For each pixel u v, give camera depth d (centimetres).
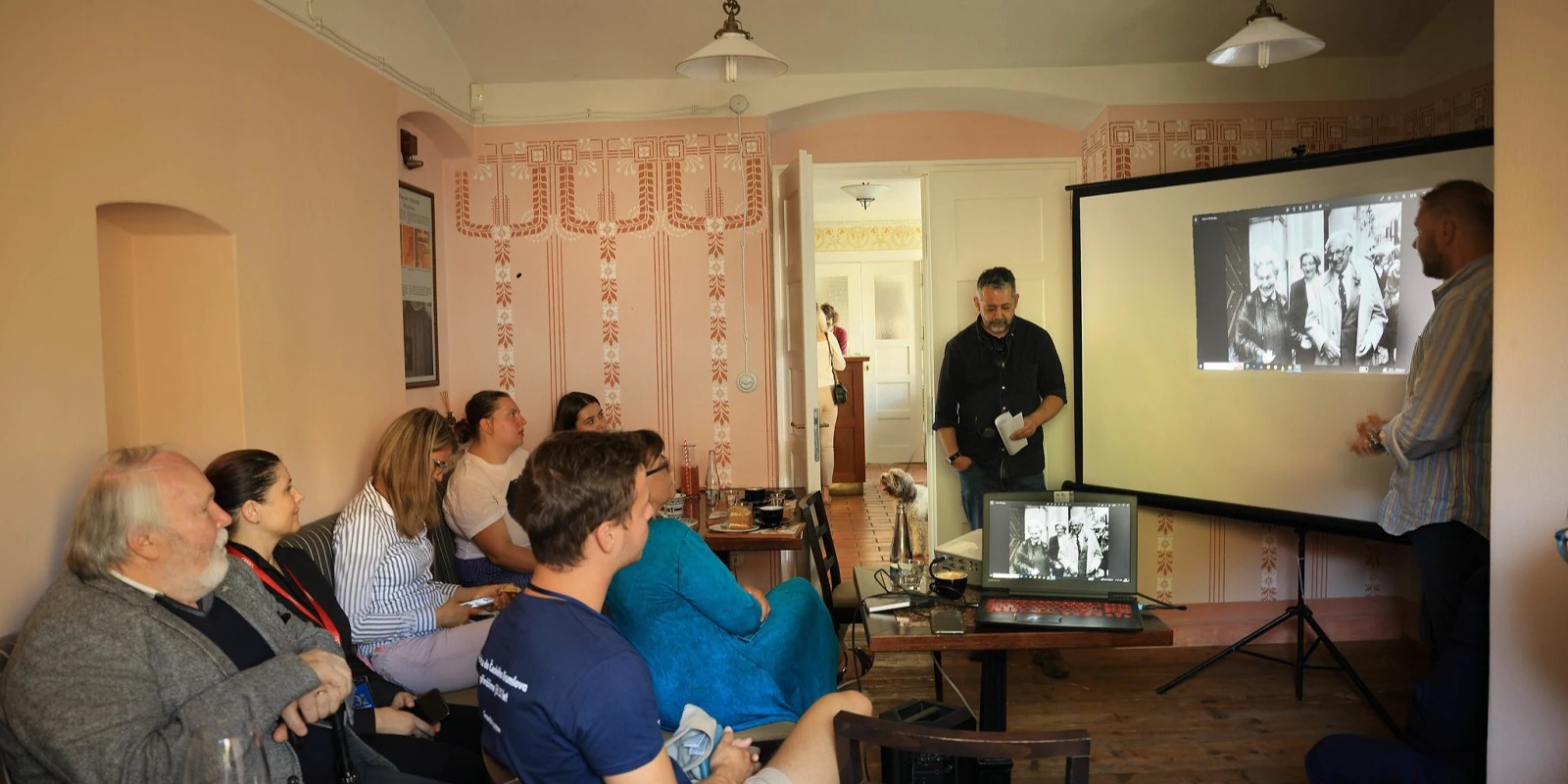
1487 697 235
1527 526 209
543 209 509
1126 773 340
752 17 452
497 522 385
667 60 487
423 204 479
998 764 287
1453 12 448
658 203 508
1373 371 394
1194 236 447
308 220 342
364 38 385
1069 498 299
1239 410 437
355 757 238
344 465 366
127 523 195
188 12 277
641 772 164
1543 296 204
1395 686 421
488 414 388
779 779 203
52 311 228
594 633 170
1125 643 266
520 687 167
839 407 912
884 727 176
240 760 137
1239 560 498
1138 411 469
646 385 514
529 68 492
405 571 324
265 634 226
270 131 318
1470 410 324
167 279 300
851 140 550
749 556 531
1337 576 493
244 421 304
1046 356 505
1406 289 383
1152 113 496
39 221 224
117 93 248
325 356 354
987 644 267
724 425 514
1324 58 493
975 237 545
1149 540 504
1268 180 423
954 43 474
